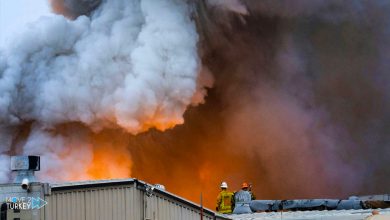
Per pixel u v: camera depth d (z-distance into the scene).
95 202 20.88
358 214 25.45
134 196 21.83
